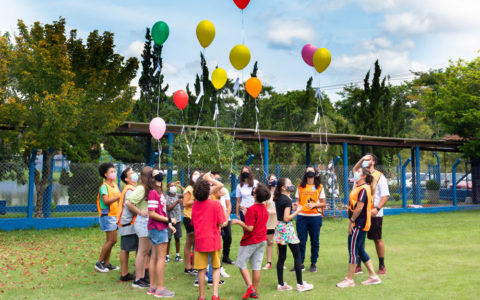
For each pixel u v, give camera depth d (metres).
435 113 18.47
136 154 17.02
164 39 9.66
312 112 38.88
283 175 14.85
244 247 5.02
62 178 13.83
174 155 12.70
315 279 5.94
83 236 9.81
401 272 6.15
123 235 5.80
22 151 12.49
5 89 10.95
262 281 5.85
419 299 4.80
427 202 18.64
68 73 11.01
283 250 5.40
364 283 5.55
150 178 5.38
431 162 32.41
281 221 5.41
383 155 21.16
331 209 13.90
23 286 5.52
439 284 5.43
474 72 17.67
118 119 12.20
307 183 6.62
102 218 6.39
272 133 14.53
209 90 24.66
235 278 6.05
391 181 18.69
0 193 13.96
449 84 18.11
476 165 18.25
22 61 10.81
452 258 7.14
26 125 11.29
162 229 5.12
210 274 5.71
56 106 10.43
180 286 5.61
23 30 11.23
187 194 6.31
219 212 4.84
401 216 14.36
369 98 23.64
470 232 10.08
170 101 27.84
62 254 7.76
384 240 9.12
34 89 10.88
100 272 6.40
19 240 9.18
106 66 12.27
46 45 11.09
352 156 21.45
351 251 5.52
